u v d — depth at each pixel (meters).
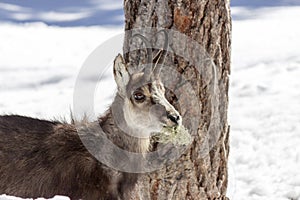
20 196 11.39
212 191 11.41
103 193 11.30
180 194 11.29
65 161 11.37
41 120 12.05
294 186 15.98
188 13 10.83
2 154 11.48
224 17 11.03
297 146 19.12
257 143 19.50
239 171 17.09
